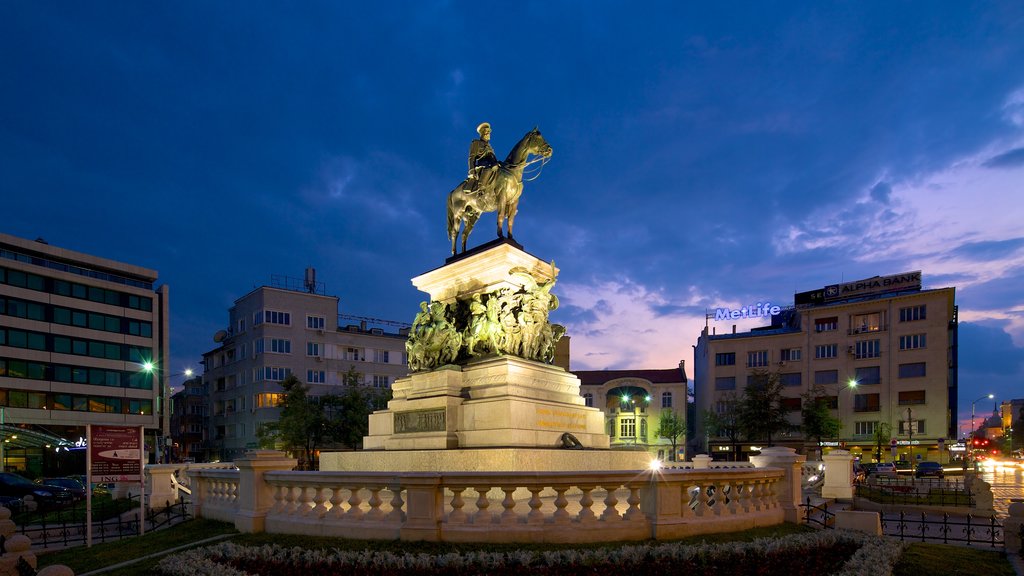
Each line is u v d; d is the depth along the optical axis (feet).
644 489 34.27
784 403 238.48
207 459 236.63
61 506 67.56
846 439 229.45
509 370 49.75
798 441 234.38
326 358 218.79
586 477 32.60
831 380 236.63
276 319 210.79
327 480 35.35
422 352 56.34
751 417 209.97
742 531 37.29
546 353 56.29
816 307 241.35
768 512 41.01
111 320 210.38
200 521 45.42
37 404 189.47
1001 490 119.75
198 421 280.72
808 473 83.46
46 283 195.93
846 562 31.01
